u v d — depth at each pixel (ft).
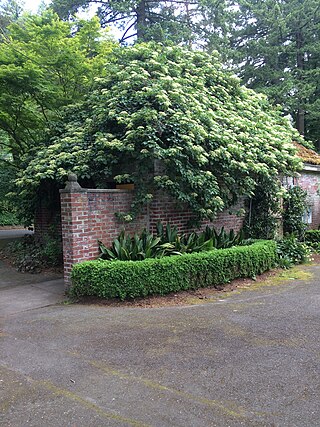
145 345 13.60
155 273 19.92
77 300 19.94
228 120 27.66
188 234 27.35
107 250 21.27
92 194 21.35
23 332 15.28
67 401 9.90
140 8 64.64
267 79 69.05
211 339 14.12
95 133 25.76
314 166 42.45
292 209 37.96
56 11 64.39
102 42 37.45
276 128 34.40
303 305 18.85
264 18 66.69
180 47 33.17
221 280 23.00
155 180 23.39
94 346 13.61
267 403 9.62
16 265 30.35
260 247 26.27
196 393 10.18
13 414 9.35
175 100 24.81
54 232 31.17
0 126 36.45
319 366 11.75
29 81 31.32
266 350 13.04
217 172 26.50
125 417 9.11
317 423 8.73
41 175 24.18
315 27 66.03
